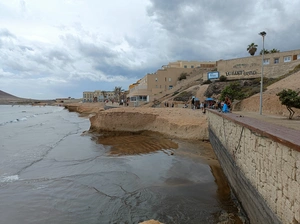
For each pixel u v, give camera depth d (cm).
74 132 2998
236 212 761
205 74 5559
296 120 1438
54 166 1397
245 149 719
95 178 1162
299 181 368
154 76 6812
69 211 824
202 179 1098
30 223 754
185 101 4809
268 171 511
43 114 7344
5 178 1185
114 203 870
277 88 2684
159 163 1402
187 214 759
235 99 3178
